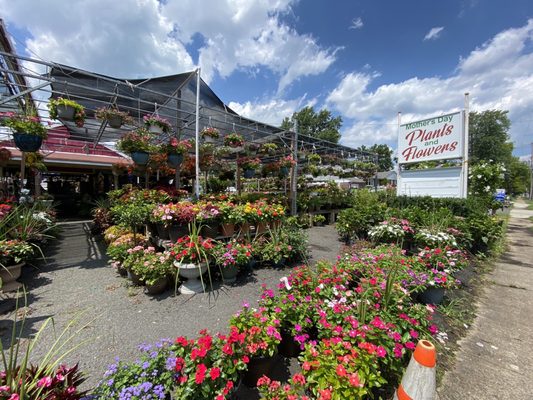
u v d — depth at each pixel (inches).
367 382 50.6
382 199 327.0
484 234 174.6
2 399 37.7
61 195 426.6
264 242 154.2
